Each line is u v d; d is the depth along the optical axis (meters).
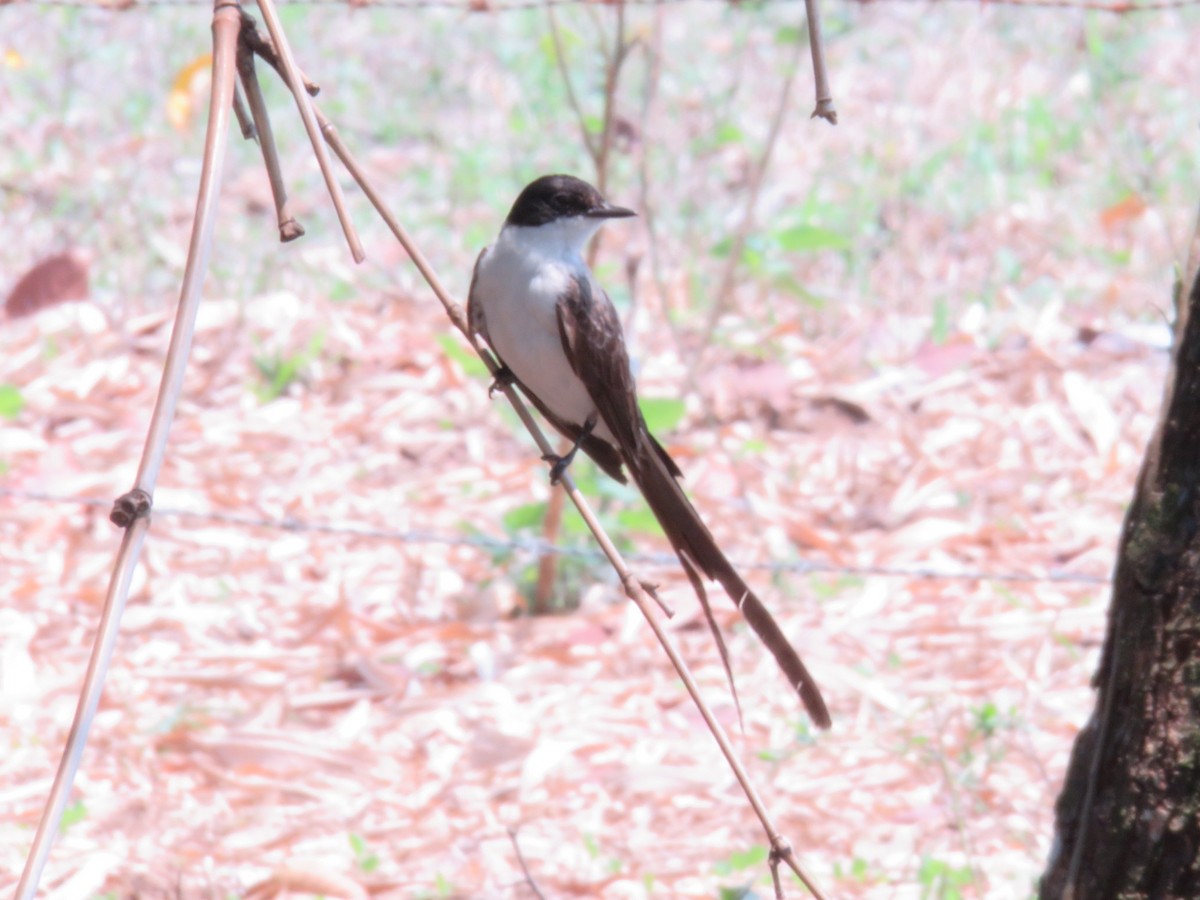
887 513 12.62
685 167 18.22
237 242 17.22
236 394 14.72
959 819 7.99
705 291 15.89
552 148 18.83
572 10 18.56
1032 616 10.98
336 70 20.83
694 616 11.23
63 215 17.56
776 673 10.40
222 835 8.57
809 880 4.52
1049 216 17.36
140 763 9.35
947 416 13.97
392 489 13.20
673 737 9.68
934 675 10.30
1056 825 5.18
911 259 16.59
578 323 7.52
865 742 9.45
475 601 11.44
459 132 19.47
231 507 12.83
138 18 21.75
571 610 11.40
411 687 10.41
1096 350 14.78
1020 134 19.39
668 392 14.25
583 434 8.00
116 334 15.59
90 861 8.07
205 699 10.22
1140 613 4.67
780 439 13.81
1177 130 18.70
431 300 16.14
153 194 18.14
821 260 16.81
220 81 3.84
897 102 20.23
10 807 8.76
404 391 14.63
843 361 14.90
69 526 12.52
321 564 12.06
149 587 11.72
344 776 9.30
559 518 11.05
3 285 16.44
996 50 21.56
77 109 19.80
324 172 4.14
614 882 7.95
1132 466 13.05
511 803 8.99
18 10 21.75
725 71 20.41
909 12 22.59
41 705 10.04
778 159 18.78
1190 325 4.65
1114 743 4.73
